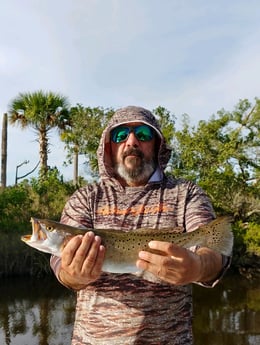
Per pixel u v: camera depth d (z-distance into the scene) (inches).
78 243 26.3
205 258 27.3
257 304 126.6
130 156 35.2
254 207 228.4
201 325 105.3
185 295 30.7
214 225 30.9
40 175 245.1
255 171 252.8
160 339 29.0
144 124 36.3
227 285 155.6
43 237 31.6
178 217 32.6
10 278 157.9
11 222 183.0
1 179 272.5
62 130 281.3
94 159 258.8
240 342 92.7
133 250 30.8
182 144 253.6
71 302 124.6
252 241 196.9
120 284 30.2
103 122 262.2
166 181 34.9
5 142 274.2
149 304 29.5
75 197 35.1
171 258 24.8
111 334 29.4
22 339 92.7
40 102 273.1
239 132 255.0
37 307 118.6
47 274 162.2
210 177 233.1
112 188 34.7
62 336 95.0
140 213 32.8
